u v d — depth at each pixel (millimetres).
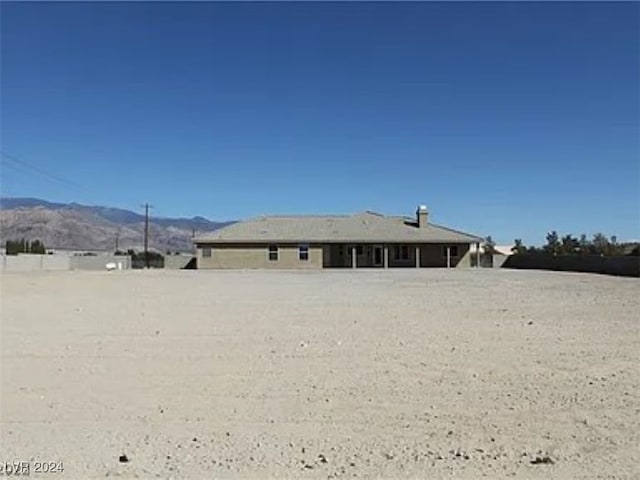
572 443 6621
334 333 14164
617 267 44969
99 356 11469
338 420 7523
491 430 7082
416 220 64938
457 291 27297
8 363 10836
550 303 21203
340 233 61344
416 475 5695
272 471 5832
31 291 28281
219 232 61938
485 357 11211
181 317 17422
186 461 6129
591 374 9820
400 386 9133
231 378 9672
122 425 7363
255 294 26000
